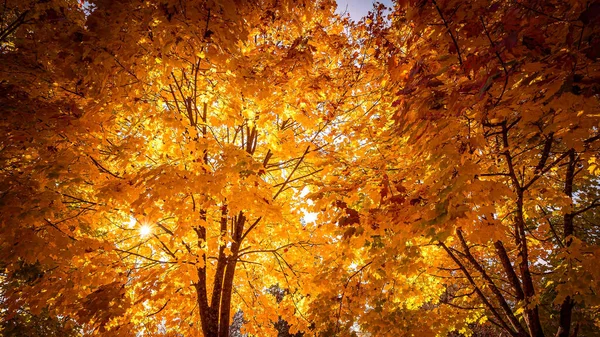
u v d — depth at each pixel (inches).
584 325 235.3
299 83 175.0
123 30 123.0
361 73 189.6
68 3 187.2
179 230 148.9
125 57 124.0
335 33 215.9
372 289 187.8
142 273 185.0
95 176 150.8
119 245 214.5
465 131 105.7
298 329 246.4
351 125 178.4
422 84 102.6
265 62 165.3
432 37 107.7
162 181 134.2
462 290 251.3
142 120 162.4
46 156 138.2
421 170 130.2
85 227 173.0
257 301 263.0
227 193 148.5
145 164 181.5
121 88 136.4
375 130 171.2
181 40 120.6
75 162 140.9
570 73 83.1
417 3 101.2
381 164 155.5
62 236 136.3
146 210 162.1
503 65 85.0
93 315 141.3
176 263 177.2
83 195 186.7
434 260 206.5
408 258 152.3
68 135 139.9
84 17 177.0
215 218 215.9
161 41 122.5
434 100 102.6
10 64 149.3
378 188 146.1
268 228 249.4
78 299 147.3
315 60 204.2
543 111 91.0
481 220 115.0
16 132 132.8
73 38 123.6
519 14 88.7
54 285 148.3
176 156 157.8
